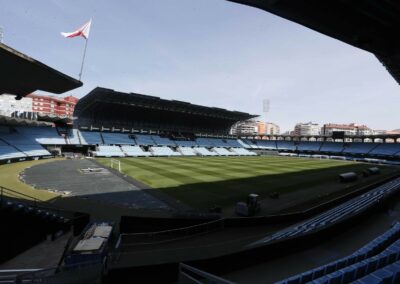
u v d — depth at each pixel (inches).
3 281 285.0
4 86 706.2
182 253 447.2
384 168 2130.9
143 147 3053.6
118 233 562.3
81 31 1138.7
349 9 446.3
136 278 319.6
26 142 2177.7
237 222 642.2
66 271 265.3
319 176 1537.9
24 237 481.7
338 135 3499.0
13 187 991.0
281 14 457.7
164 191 1030.4
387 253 355.6
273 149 4045.3
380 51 576.1
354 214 595.8
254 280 338.6
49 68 576.4
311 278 295.0
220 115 3518.7
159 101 2765.7
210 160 2463.1
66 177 1266.0
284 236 481.4
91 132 2955.2
